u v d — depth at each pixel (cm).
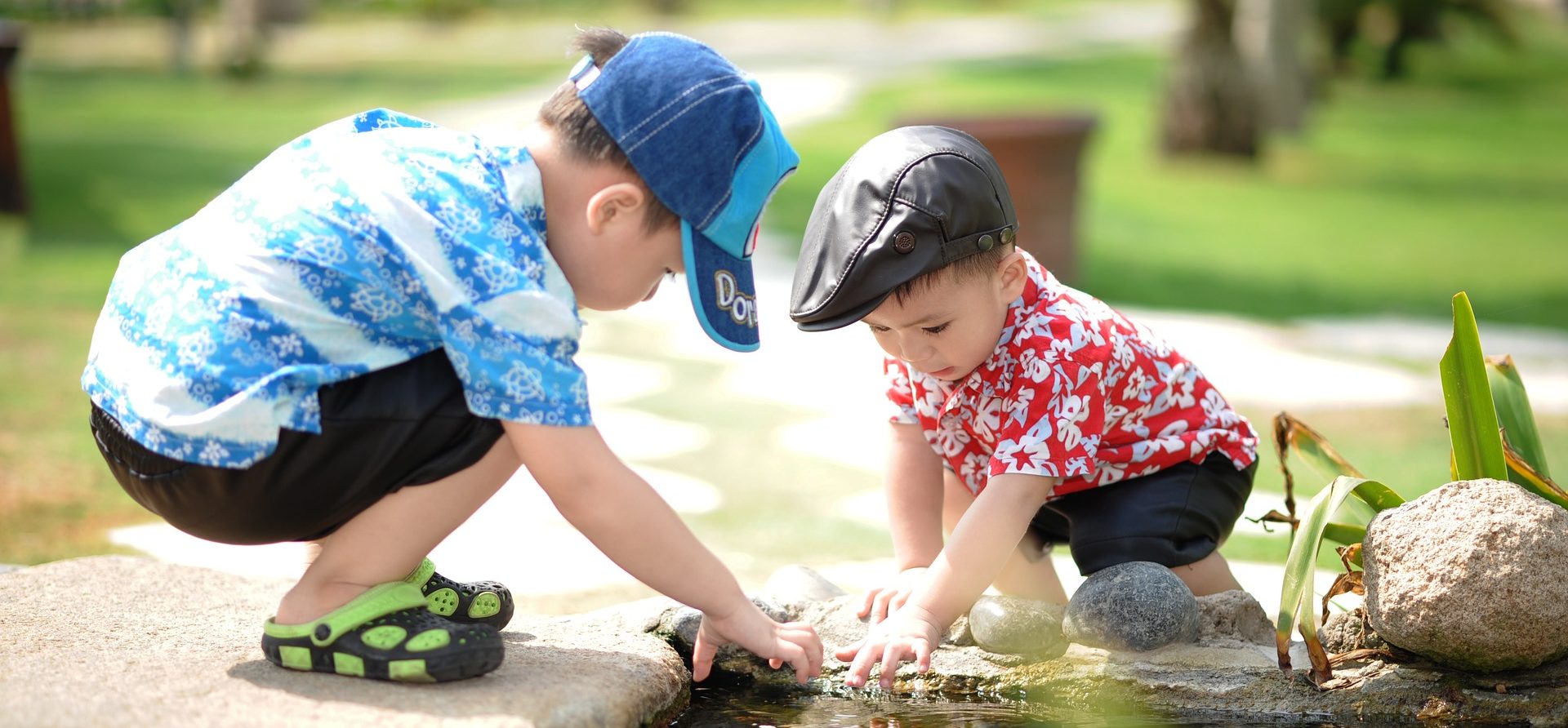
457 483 187
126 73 1881
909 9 3362
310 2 2911
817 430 452
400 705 177
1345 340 630
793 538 332
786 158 201
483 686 186
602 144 191
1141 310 709
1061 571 298
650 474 394
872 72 1977
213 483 181
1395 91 2098
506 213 189
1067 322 219
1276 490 374
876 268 205
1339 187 1273
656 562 189
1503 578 191
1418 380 531
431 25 2842
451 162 192
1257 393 501
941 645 224
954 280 209
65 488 349
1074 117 709
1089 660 216
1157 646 216
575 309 191
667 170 190
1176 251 926
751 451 423
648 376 537
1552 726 197
